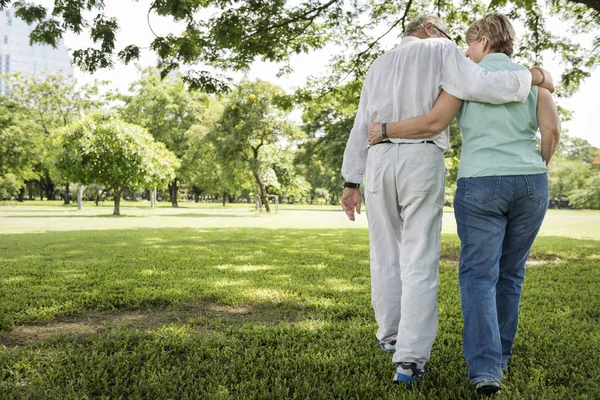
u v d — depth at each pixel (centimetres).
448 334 283
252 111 2817
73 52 618
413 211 213
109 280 482
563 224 1998
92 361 237
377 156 221
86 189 4459
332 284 471
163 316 345
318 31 909
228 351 256
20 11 585
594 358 244
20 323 321
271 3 720
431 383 212
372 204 230
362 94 240
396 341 236
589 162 7506
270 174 3027
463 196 207
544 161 213
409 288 211
